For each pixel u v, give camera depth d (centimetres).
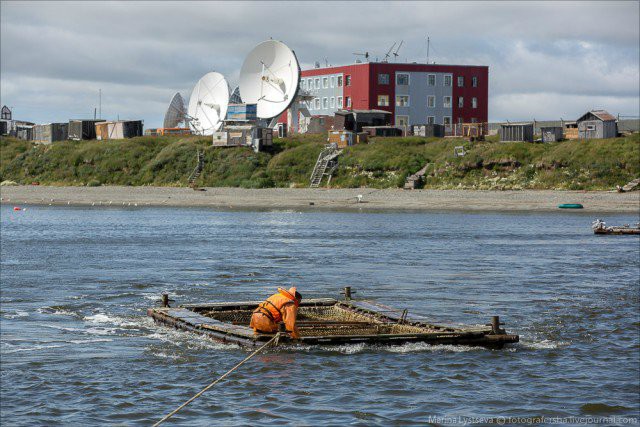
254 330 2100
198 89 12406
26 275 3450
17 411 1554
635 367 1889
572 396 1666
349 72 13538
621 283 3206
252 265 3828
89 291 3011
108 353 2000
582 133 9131
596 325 2366
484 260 4012
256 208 8269
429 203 8012
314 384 1738
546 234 5444
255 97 11375
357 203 8250
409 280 3316
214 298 2875
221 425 1478
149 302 2775
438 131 11069
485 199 7994
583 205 7425
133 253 4378
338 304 2578
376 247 4656
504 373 1831
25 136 13150
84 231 5872
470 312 2584
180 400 1627
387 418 1520
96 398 1636
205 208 8412
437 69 13550
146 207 8725
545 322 2414
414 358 1952
